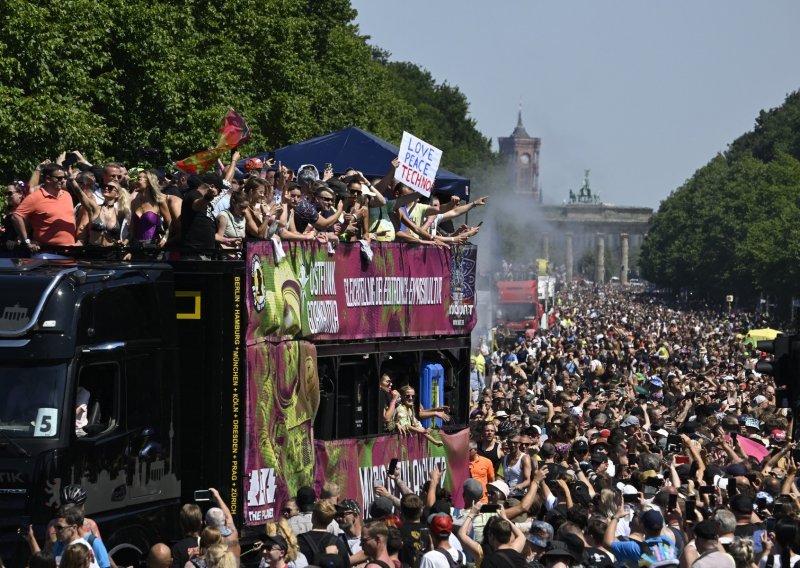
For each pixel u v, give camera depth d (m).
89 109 95.75
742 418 69.94
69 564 29.67
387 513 41.00
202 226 41.56
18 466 34.03
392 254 46.75
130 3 102.75
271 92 138.00
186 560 34.97
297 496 39.69
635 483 45.53
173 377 38.28
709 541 34.97
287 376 41.06
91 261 37.56
